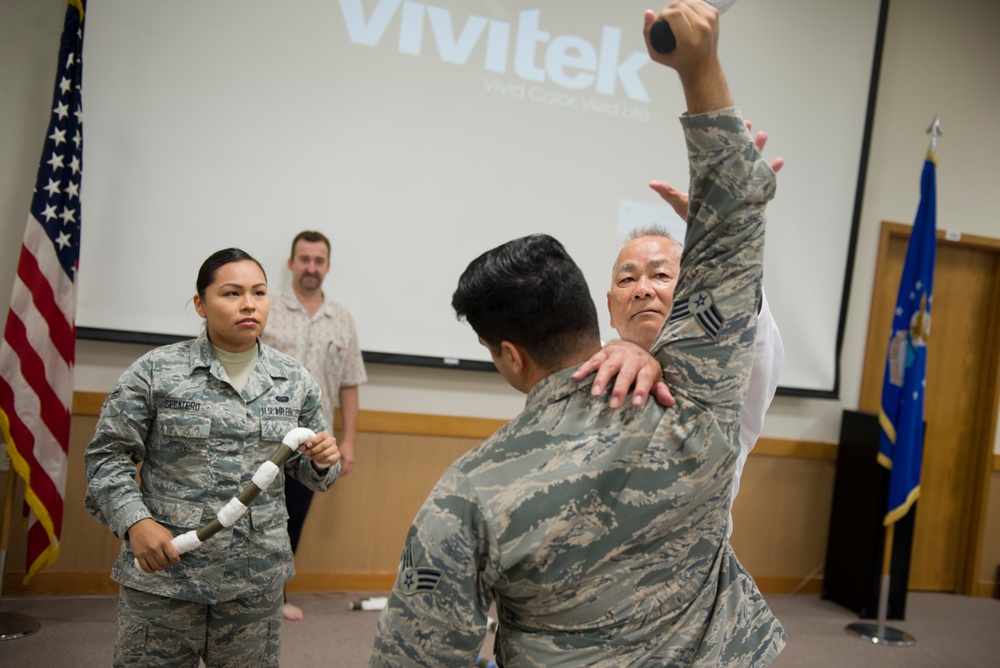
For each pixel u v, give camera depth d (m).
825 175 4.17
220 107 3.35
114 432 1.72
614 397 0.90
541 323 0.96
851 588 4.07
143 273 3.28
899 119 4.38
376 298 3.58
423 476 3.69
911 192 4.42
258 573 1.76
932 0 4.41
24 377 2.92
